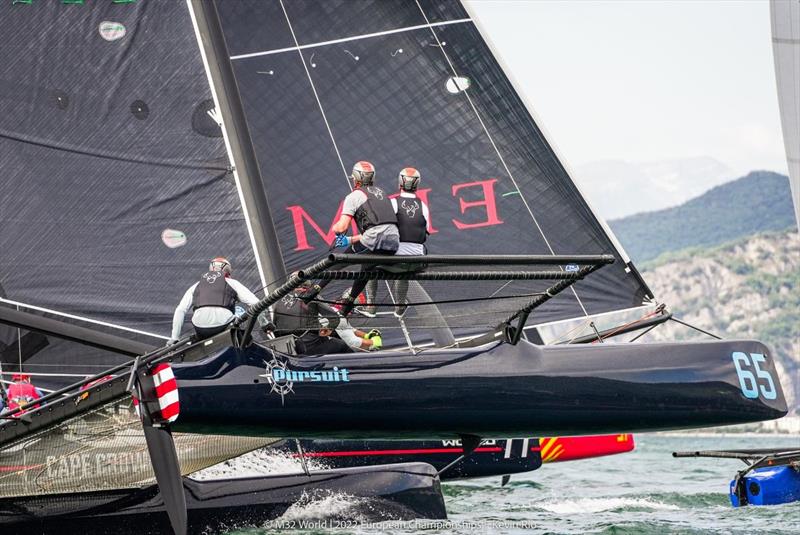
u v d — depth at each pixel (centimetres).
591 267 2967
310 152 4503
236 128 3716
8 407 3584
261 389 3041
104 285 3634
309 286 3147
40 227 3628
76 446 3269
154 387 2980
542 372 3281
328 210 4472
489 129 4566
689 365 3378
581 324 4412
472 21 4603
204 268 3666
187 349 3041
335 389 3120
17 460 3262
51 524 3422
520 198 4528
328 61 4597
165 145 3741
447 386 3198
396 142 4559
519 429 3297
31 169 3659
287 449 4384
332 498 3697
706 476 6172
